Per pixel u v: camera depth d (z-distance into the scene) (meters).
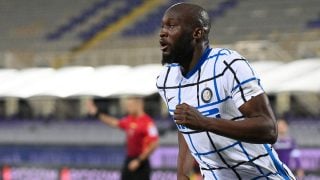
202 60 13.21
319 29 68.06
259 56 66.06
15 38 84.38
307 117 56.22
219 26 73.81
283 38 68.44
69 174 43.38
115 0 84.50
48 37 82.62
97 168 42.78
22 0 89.25
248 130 12.27
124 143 59.12
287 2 73.44
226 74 12.83
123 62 74.19
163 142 57.72
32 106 72.19
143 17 80.06
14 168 44.53
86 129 65.75
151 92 63.84
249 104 12.55
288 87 56.72
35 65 77.94
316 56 64.31
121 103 66.81
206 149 13.88
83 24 82.75
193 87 13.36
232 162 13.82
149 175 38.44
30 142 64.38
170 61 13.33
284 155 34.75
